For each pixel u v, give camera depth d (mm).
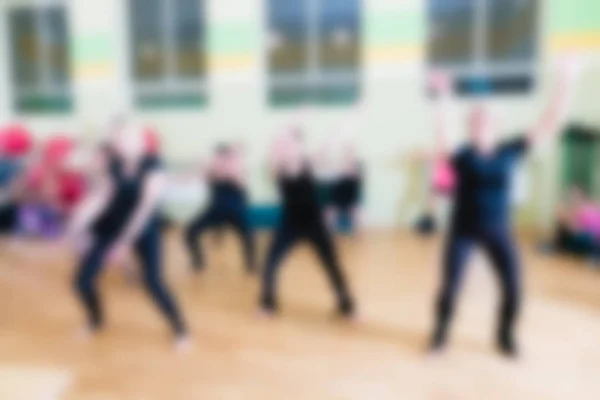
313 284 4145
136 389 2639
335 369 2787
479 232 2729
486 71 5824
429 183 5938
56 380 2746
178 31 6340
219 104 6281
